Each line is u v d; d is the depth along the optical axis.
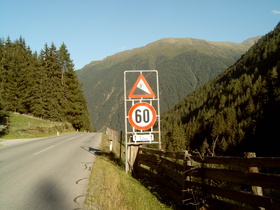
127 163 8.76
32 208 4.99
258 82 107.00
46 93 56.31
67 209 4.96
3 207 5.03
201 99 185.62
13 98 49.06
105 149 17.00
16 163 10.31
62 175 8.12
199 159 5.04
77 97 63.91
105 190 6.26
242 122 79.00
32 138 27.11
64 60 65.00
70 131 56.78
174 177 5.96
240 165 3.88
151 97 8.41
